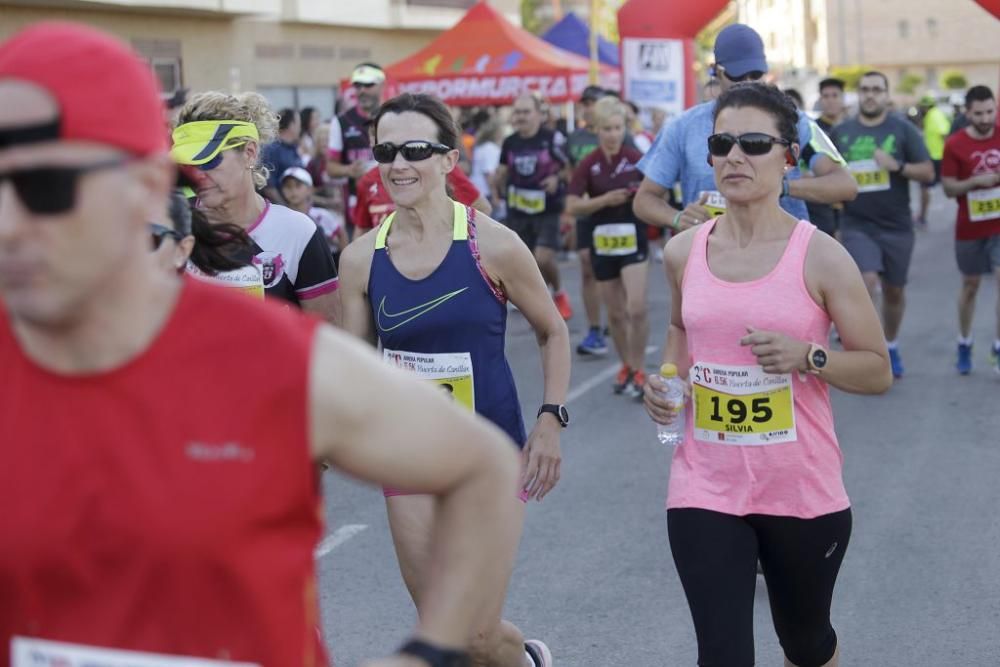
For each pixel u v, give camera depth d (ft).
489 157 63.77
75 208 5.71
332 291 16.15
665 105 54.19
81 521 6.10
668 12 53.36
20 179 5.65
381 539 24.04
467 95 71.36
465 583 6.91
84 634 6.22
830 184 21.42
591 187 35.47
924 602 20.04
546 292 15.42
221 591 6.17
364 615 20.15
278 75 82.84
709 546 13.15
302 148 61.16
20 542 6.12
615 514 25.09
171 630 6.17
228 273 15.24
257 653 6.23
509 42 72.28
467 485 6.91
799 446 13.24
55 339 6.11
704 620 13.00
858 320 13.24
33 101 5.67
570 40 88.48
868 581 21.01
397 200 15.05
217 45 76.74
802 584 13.57
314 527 6.46
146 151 5.90
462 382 15.16
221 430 6.13
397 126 14.94
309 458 6.32
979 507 24.86
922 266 61.93
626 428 32.45
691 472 13.60
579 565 22.13
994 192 35.78
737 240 13.75
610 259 35.70
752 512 13.30
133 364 6.16
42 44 5.75
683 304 13.75
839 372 13.05
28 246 5.72
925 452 28.99
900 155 36.37
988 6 37.17
